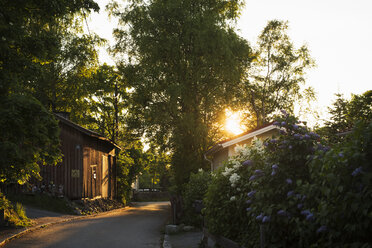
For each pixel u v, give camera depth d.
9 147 9.69
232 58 27.69
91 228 15.26
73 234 13.23
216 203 7.72
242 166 7.04
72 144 25.64
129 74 29.69
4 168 10.87
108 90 40.16
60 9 11.82
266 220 4.91
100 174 31.14
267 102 37.12
